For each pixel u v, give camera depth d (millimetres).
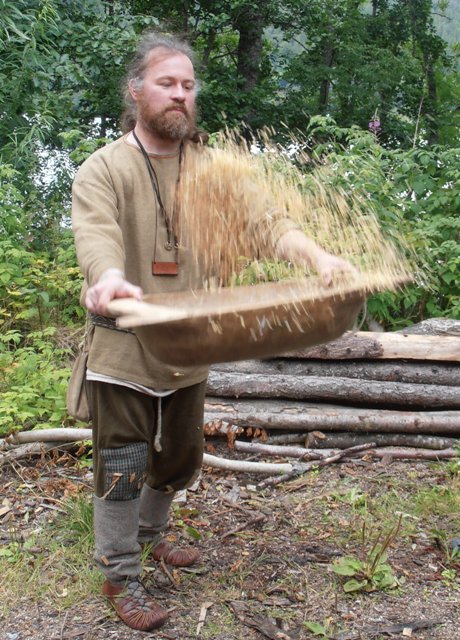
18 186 7926
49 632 2957
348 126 16859
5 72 8930
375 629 3016
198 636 2947
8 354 5348
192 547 3547
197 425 3113
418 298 6449
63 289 6113
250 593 3219
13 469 4258
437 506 3941
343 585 3289
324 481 4250
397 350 4961
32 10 9148
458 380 4996
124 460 2871
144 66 2734
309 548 3566
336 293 2246
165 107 2701
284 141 15602
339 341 4945
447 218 6512
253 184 2855
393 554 3527
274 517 3848
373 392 4820
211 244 2828
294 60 16906
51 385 5004
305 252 2686
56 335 5887
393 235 4895
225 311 2127
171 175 2826
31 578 3262
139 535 3359
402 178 6836
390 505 3990
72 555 3434
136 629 2957
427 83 19094
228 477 4258
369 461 4508
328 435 4641
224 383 4750
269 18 16531
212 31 15961
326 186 3064
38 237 7164
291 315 2176
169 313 2150
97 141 6801
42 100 8805
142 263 2791
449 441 4668
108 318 2801
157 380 2836
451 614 3125
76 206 2705
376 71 16906
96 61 10414
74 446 4414
